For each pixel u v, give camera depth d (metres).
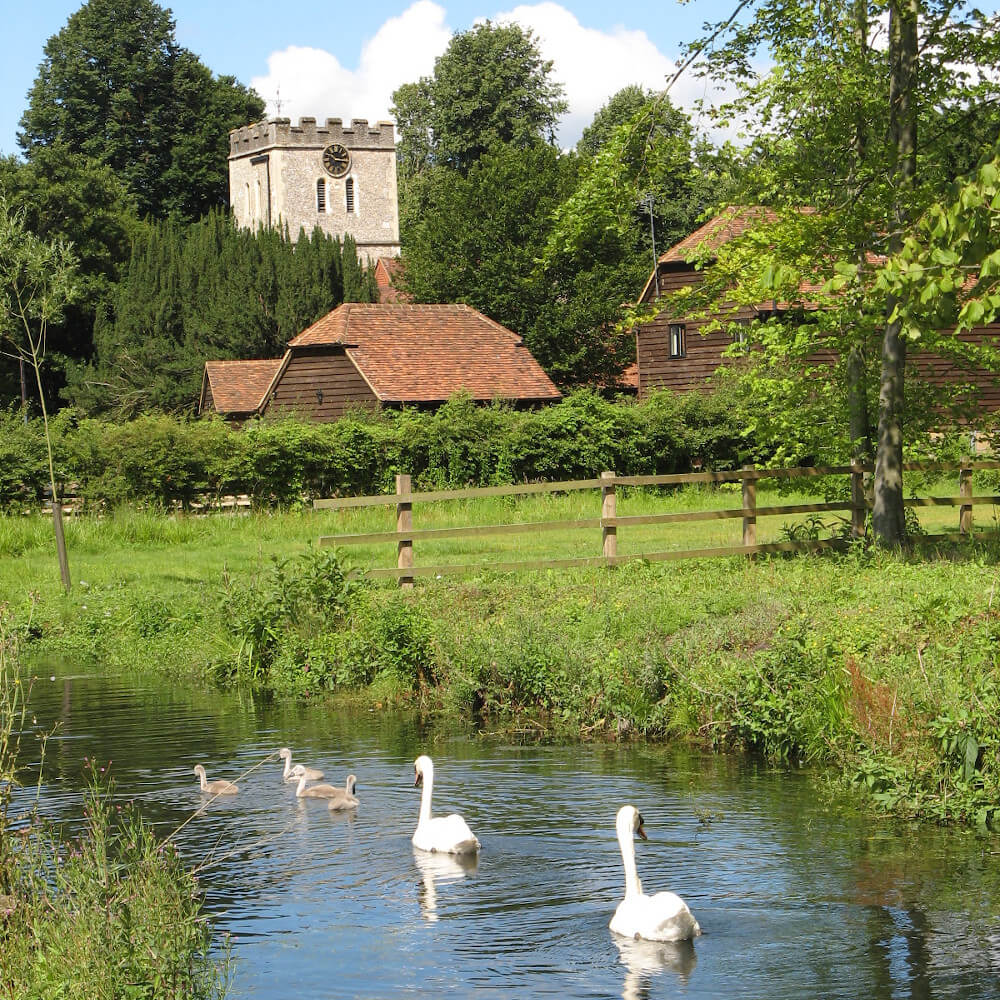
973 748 10.70
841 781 11.62
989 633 12.66
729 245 21.58
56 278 23.92
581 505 34.38
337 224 106.56
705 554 21.17
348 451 39.03
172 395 65.81
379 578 20.09
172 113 99.25
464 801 11.33
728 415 43.47
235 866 9.59
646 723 14.02
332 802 11.12
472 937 8.15
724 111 21.12
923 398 22.36
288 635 18.28
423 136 106.50
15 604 22.69
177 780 12.20
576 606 17.39
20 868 8.11
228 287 70.25
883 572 17.97
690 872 9.27
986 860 9.43
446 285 65.62
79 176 76.12
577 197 21.59
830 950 7.80
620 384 66.38
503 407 44.34
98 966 6.67
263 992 7.38
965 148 21.12
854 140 20.52
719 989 7.31
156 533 31.12
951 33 19.80
